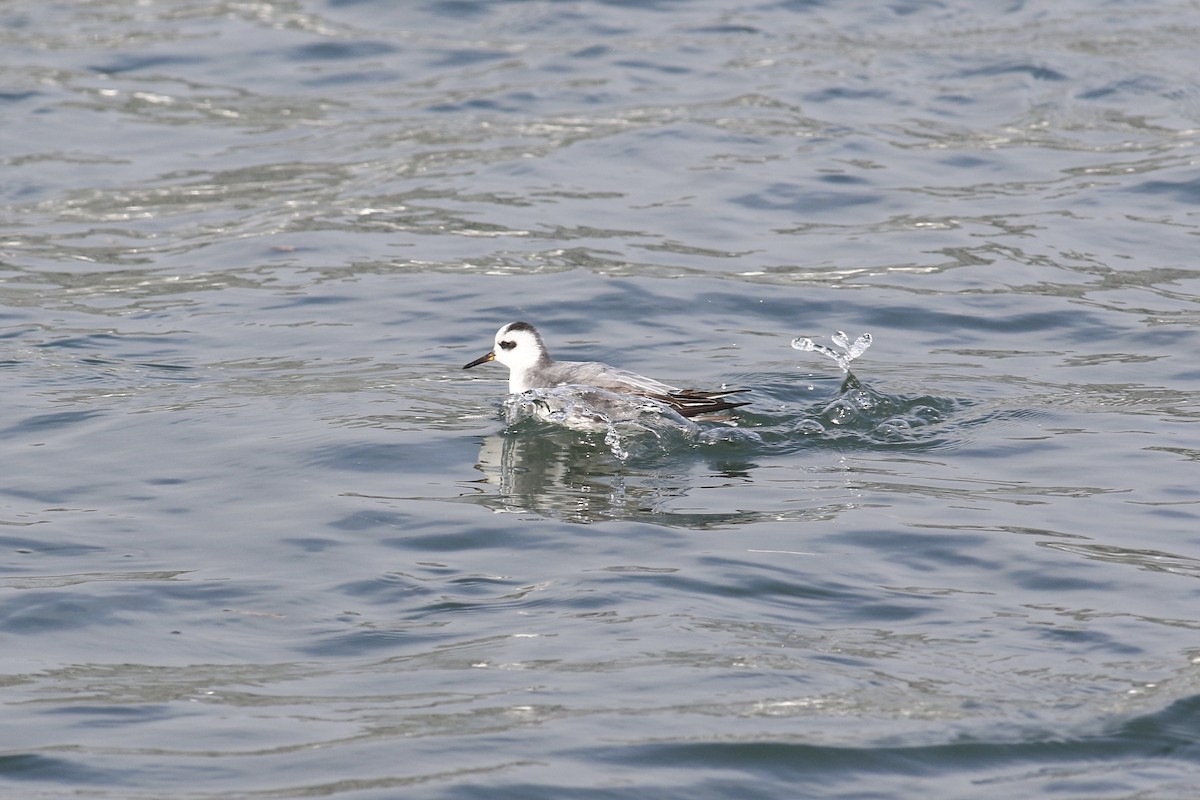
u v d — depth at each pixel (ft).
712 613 33.88
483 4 100.22
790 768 27.71
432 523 39.47
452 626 33.53
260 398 49.73
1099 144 76.33
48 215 69.62
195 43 94.17
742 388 50.98
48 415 47.83
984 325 57.00
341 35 95.40
